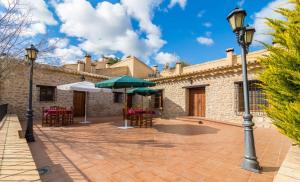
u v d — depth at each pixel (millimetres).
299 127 2541
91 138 6121
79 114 13508
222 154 4441
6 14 5578
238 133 7348
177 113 13883
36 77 11148
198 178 3070
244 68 3666
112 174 3197
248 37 3748
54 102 11953
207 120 10875
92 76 14125
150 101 16203
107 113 15156
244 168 3479
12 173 2184
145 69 21766
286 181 2068
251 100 9562
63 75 12555
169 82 14695
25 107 10641
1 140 3846
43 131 7270
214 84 11523
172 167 3561
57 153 4344
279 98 2977
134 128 8547
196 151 4703
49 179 2951
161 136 6641
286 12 2832
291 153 3189
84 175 3135
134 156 4234
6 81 9961
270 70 3012
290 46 2672
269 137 6562
